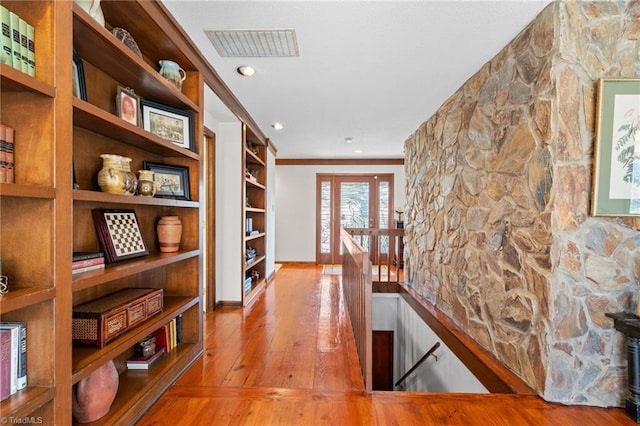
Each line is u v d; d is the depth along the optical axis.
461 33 2.01
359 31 1.97
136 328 1.66
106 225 1.67
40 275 1.11
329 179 6.73
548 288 1.79
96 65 1.60
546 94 1.81
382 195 6.68
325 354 2.38
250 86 2.85
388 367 4.68
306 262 6.76
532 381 1.90
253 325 3.01
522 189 2.01
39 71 1.10
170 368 1.92
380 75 2.62
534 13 1.82
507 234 2.16
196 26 1.93
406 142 4.86
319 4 1.72
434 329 3.20
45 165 1.10
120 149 1.83
